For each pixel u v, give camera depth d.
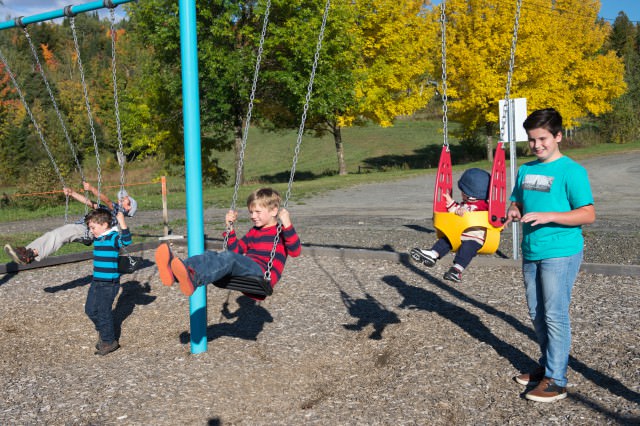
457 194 19.84
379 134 63.59
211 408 3.88
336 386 4.20
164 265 3.53
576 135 50.22
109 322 5.19
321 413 3.73
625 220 12.88
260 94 28.47
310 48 25.48
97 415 3.84
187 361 4.82
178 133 28.88
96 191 6.18
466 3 30.95
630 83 55.53
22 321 6.29
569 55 35.62
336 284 7.40
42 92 67.75
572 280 3.72
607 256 8.59
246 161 54.75
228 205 19.05
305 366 4.62
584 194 3.56
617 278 7.07
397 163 46.00
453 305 6.16
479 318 5.62
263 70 27.25
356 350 4.95
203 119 27.48
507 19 29.98
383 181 25.94
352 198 19.95
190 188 5.12
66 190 6.36
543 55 30.23
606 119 49.41
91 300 5.18
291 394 4.08
